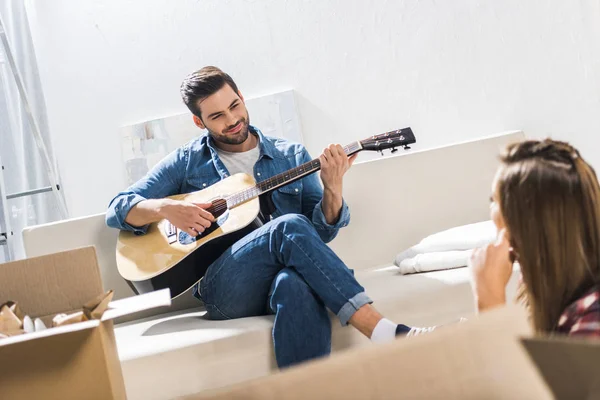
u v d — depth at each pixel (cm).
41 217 396
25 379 126
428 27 375
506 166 107
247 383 56
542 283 103
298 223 220
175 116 381
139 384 209
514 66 373
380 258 286
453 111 375
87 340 126
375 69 377
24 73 390
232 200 251
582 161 104
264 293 230
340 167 246
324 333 211
